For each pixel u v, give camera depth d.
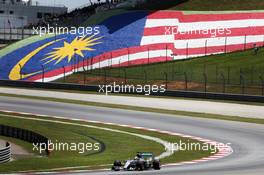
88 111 106.56
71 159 58.69
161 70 168.25
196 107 112.56
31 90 148.88
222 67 165.00
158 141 74.81
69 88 151.25
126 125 89.56
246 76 151.88
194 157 61.16
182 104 117.38
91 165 53.53
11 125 90.44
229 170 49.84
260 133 81.44
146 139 76.44
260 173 47.81
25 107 112.44
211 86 141.88
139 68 174.38
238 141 74.31
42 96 132.50
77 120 95.56
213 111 106.44
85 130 85.00
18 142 81.00
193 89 141.25
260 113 103.88
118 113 103.62
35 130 85.38
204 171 48.81
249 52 179.62
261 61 166.62
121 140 75.94
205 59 177.88
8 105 115.31
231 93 133.12
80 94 138.25
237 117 98.50
